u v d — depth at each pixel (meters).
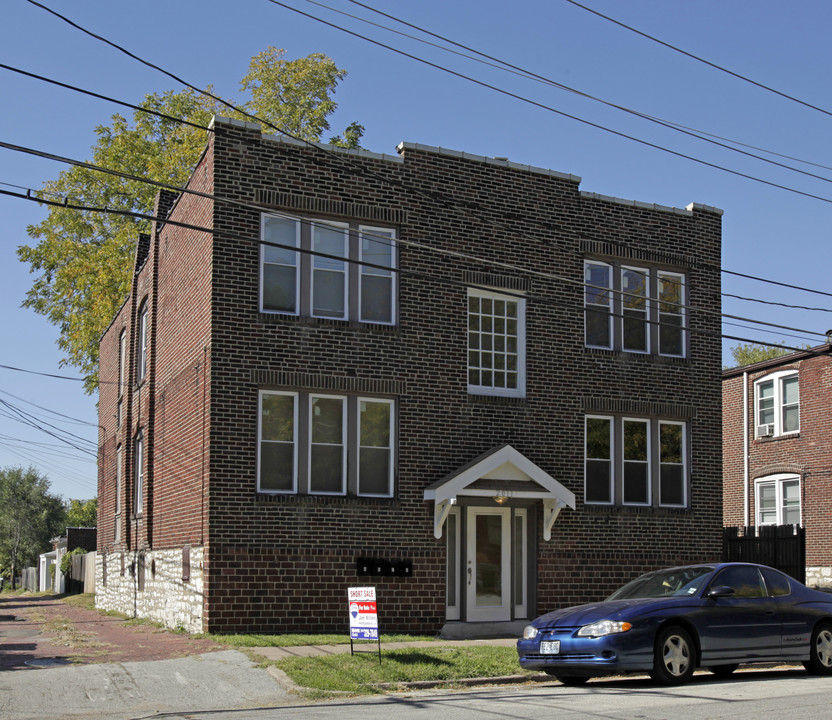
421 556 19.67
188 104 37.25
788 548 26.58
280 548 18.47
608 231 22.80
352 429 19.52
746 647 13.55
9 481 91.12
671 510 22.67
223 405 18.42
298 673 13.48
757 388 34.44
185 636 18.11
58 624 23.52
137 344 27.97
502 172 21.72
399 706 11.52
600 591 21.55
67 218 37.28
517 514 21.00
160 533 22.45
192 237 20.52
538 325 21.73
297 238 19.50
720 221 24.25
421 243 20.64
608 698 11.77
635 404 22.55
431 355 20.41
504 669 14.16
